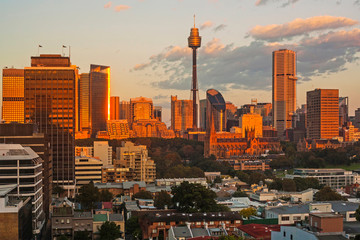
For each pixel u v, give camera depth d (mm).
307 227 194500
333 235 176625
